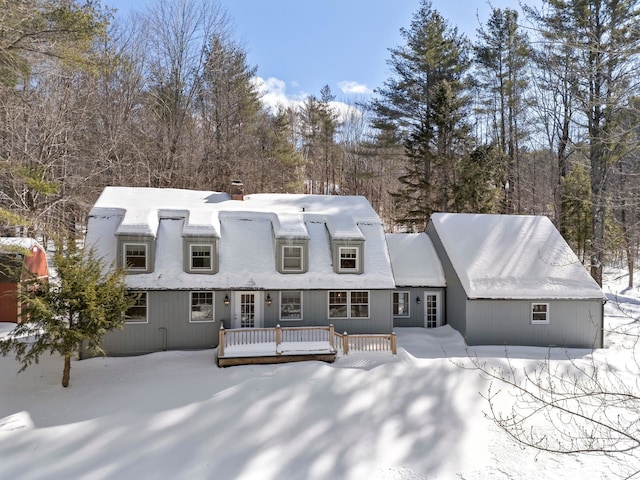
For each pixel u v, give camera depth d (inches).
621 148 590.9
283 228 608.1
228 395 407.8
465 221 744.3
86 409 385.4
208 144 1192.8
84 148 917.8
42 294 420.8
